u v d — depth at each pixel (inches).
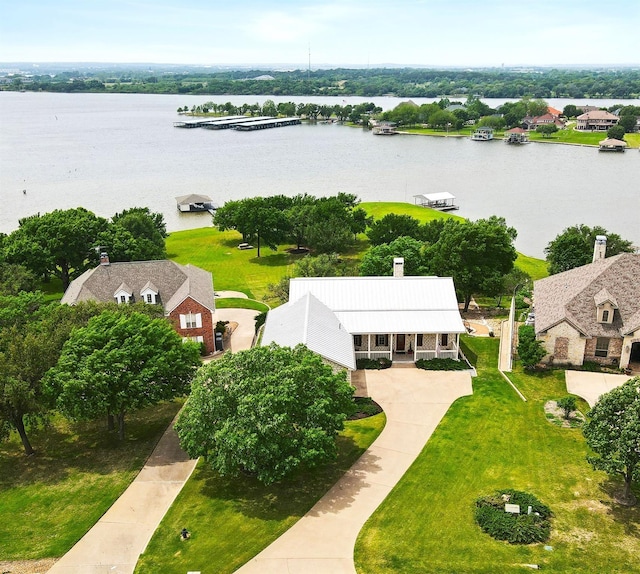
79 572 1295.5
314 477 1612.9
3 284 2709.2
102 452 1800.0
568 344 2214.6
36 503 1555.1
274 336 2117.4
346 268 3440.0
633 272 2271.2
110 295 2460.6
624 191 6067.9
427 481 1577.3
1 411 1700.3
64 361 1705.2
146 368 1739.7
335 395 1604.3
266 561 1302.9
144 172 7445.9
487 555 1296.8
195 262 3988.7
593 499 1485.0
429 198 5334.6
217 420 1520.7
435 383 2154.3
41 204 5718.5
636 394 1409.9
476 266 2758.4
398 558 1296.8
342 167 7706.7
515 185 6461.6
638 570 1242.0
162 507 1520.7
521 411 1934.1
